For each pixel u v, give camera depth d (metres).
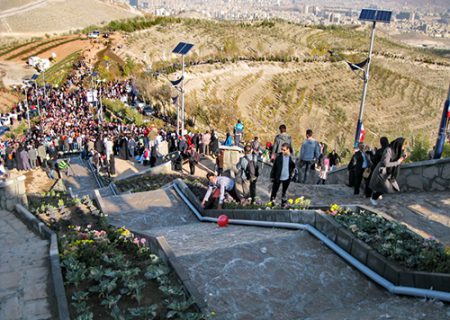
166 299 5.56
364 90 16.66
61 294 5.88
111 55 63.22
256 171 11.69
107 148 24.00
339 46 109.56
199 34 92.50
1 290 6.50
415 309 5.15
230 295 5.79
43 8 129.25
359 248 6.54
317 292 5.93
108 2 157.88
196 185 14.99
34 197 15.97
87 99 38.56
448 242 7.88
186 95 47.97
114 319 5.20
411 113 72.25
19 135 34.06
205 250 7.07
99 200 13.44
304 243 7.29
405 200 10.32
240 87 65.38
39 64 48.09
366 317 5.02
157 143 23.16
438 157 11.21
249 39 94.69
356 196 11.68
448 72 100.25
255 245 7.17
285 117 59.09
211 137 22.28
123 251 7.82
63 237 8.59
